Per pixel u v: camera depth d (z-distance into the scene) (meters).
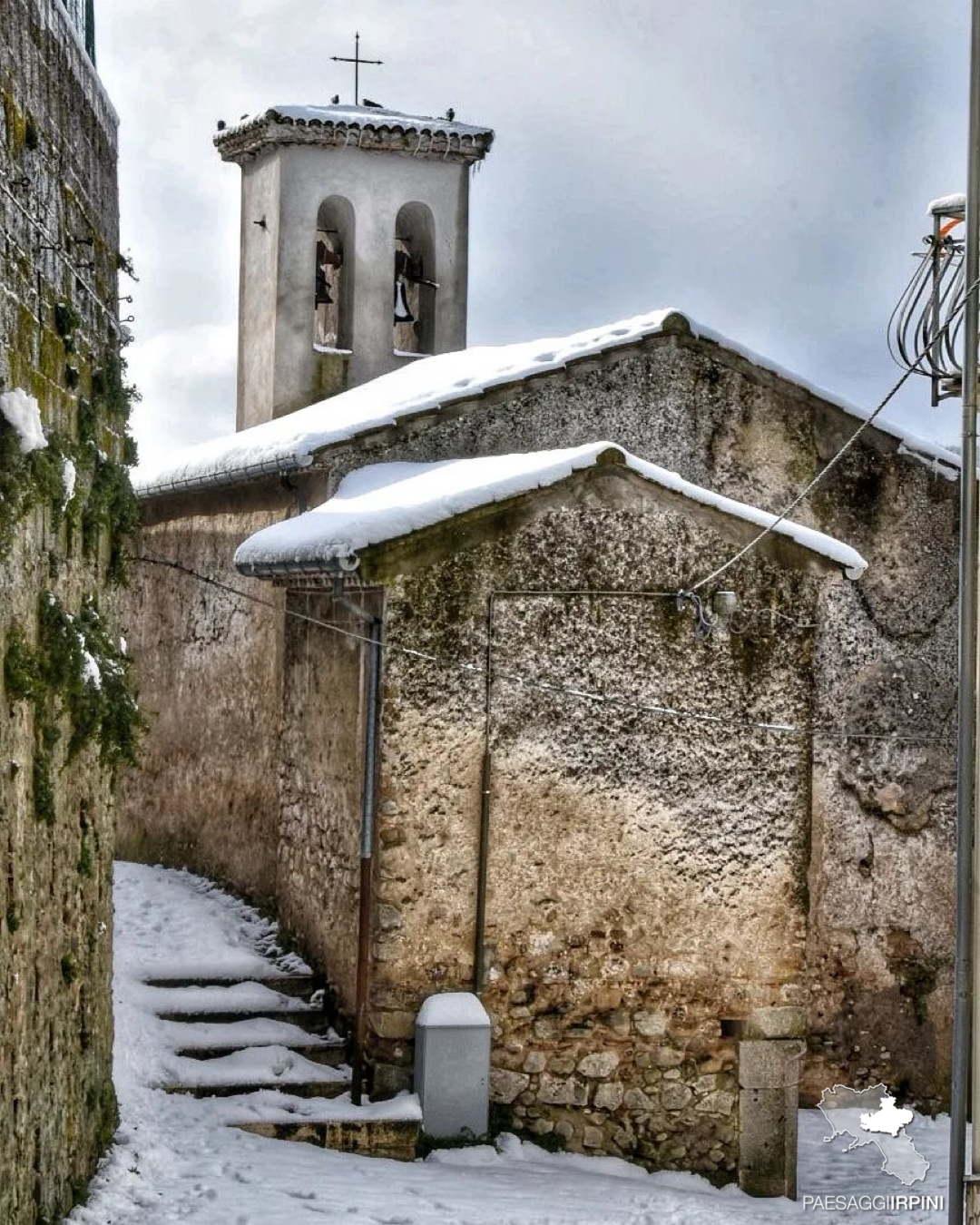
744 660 14.28
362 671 14.05
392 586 13.66
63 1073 9.77
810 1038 16.86
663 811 14.09
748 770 14.24
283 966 15.31
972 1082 10.45
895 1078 16.97
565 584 13.98
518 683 13.89
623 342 16.62
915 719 17.23
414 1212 11.55
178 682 19.09
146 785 19.62
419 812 13.70
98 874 11.21
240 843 17.28
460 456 16.44
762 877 14.22
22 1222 8.48
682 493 14.12
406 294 21.95
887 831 17.12
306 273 21.03
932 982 17.06
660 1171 13.90
